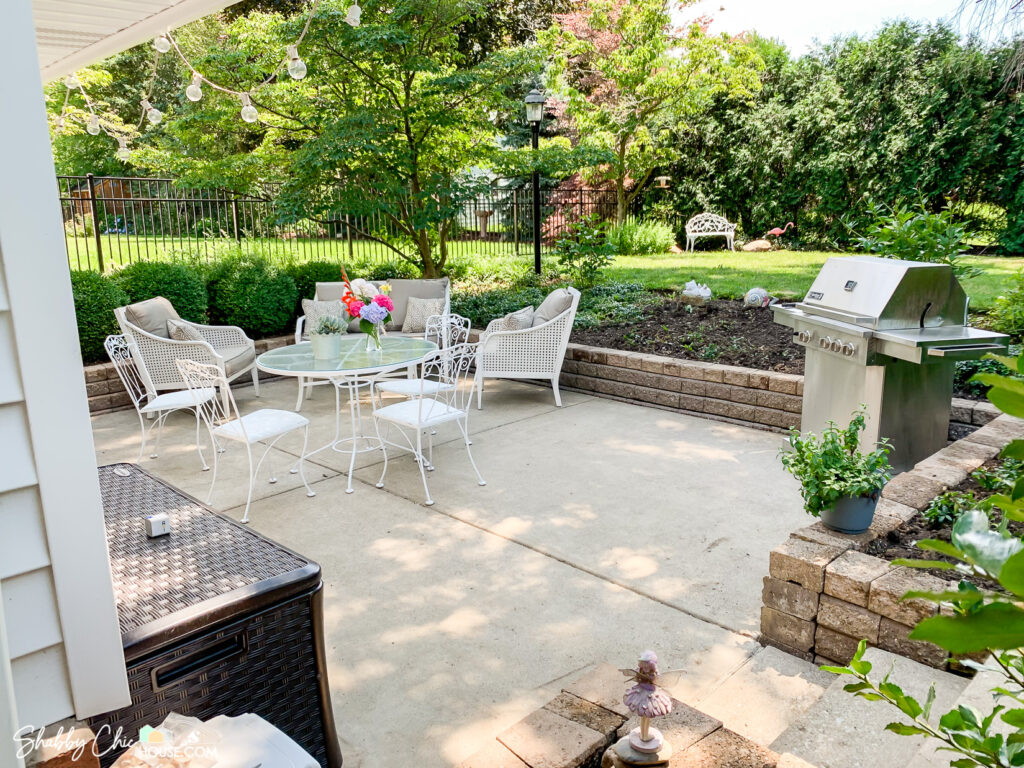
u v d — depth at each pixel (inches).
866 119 487.2
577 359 255.3
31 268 51.4
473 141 357.1
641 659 67.7
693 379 222.8
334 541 142.7
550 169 350.0
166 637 65.3
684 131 570.6
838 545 103.5
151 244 402.0
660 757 67.9
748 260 461.7
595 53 588.4
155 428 224.4
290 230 350.3
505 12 644.7
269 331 292.2
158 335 228.2
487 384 272.4
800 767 69.1
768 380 205.2
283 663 75.7
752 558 131.1
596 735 75.8
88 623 57.2
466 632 110.0
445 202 319.0
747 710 89.7
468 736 87.9
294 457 195.9
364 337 216.8
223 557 80.8
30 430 52.9
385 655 104.7
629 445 197.0
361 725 90.0
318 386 276.1
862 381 153.7
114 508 96.9
